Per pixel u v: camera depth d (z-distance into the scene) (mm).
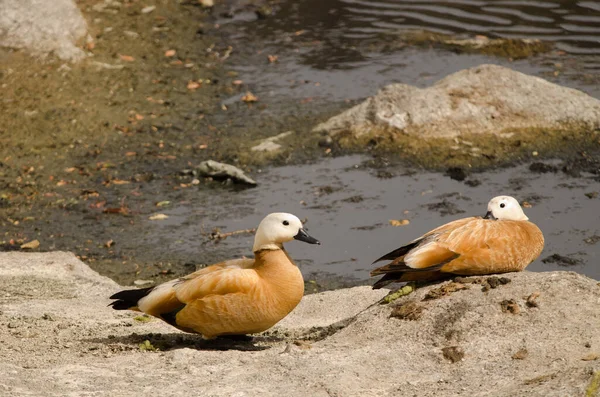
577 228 13922
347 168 16453
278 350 7836
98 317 10055
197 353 7848
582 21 22781
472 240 8562
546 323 7527
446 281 8648
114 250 13867
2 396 6453
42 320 9695
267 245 8508
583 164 16031
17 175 16484
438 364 7203
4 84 19766
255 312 8258
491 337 7492
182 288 8414
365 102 18109
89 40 21859
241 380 7004
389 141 17109
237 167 16734
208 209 15188
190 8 24578
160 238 14242
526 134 16984
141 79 20484
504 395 6328
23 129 18109
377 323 8211
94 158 17141
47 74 20250
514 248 8578
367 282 12727
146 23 23375
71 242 14156
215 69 21219
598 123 17156
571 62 20609
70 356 7918
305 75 20812
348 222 14516
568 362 6820
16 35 20953
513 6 23984
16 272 12062
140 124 18516
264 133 18016
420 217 14516
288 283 8359
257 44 22609
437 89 17969
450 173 15984
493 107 17516
